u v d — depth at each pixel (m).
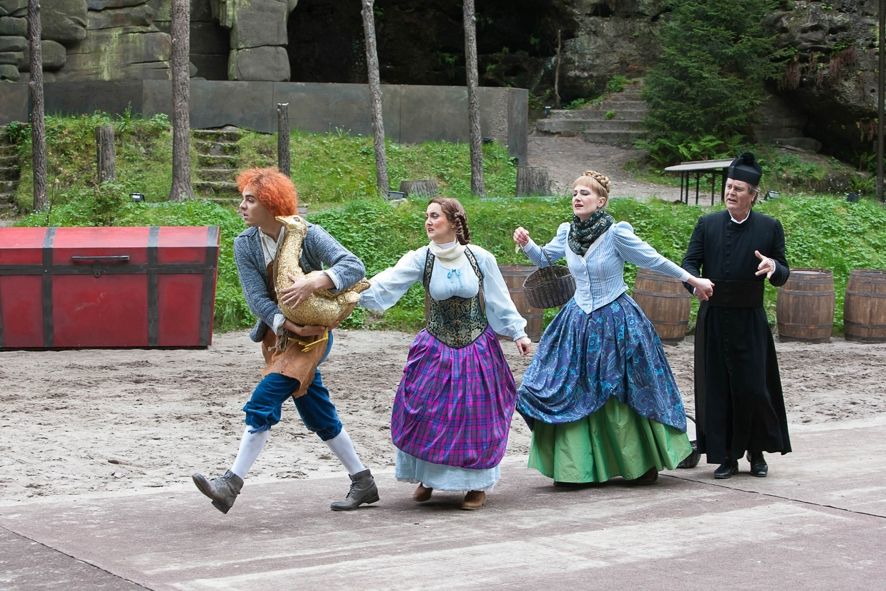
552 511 5.99
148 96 22.62
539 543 5.25
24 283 12.41
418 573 4.71
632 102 31.03
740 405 6.88
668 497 6.36
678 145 27.50
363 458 7.69
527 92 24.81
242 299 14.70
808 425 9.31
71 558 4.84
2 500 6.14
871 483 6.72
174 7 18.72
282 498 6.25
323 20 34.69
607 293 6.78
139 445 7.76
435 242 6.16
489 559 4.95
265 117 23.27
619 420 6.66
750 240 6.91
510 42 35.28
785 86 29.16
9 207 19.77
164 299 12.73
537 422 6.69
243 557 4.94
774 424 6.93
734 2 27.81
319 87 23.56
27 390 9.96
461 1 34.78
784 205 19.59
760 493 6.45
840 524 5.66
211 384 10.53
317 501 6.19
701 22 27.77
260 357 12.36
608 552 5.09
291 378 5.62
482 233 17.14
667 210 18.38
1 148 21.19
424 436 6.01
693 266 7.00
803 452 7.90
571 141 30.20
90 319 12.62
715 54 28.00
